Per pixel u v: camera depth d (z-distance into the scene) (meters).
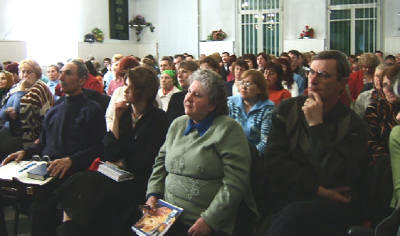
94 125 3.03
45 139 3.15
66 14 12.19
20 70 4.05
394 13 12.91
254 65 5.62
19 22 10.72
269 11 14.27
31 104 3.71
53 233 2.73
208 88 2.19
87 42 12.94
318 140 1.93
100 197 2.45
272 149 2.08
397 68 2.50
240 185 2.10
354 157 1.95
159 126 2.72
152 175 2.44
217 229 2.06
